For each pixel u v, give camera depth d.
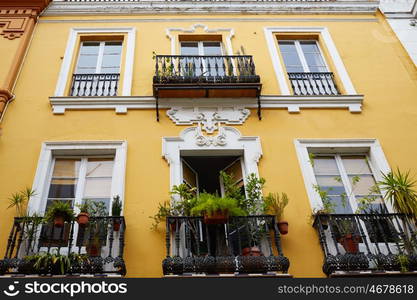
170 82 8.99
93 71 10.27
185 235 6.89
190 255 6.66
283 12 11.89
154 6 11.73
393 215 7.08
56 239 7.10
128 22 11.36
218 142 8.48
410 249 6.71
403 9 12.17
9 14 11.01
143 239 7.04
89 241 6.58
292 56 10.96
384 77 10.17
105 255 6.79
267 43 10.88
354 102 9.41
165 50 10.62
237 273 6.34
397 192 7.24
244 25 11.46
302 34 11.30
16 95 9.16
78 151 8.24
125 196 7.55
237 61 9.75
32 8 11.23
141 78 9.76
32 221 6.71
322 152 8.62
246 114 9.01
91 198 7.71
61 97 9.01
